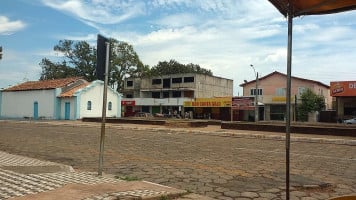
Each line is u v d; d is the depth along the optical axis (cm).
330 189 802
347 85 4875
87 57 7512
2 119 4734
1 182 752
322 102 5781
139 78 8025
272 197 727
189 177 911
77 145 1653
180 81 7500
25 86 5347
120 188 705
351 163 1181
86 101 4716
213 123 3466
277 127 2511
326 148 1630
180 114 6969
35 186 714
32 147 1569
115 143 1762
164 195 671
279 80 6581
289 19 513
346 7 487
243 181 870
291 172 998
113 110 5041
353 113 4975
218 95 7900
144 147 1592
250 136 2186
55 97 4766
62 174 866
